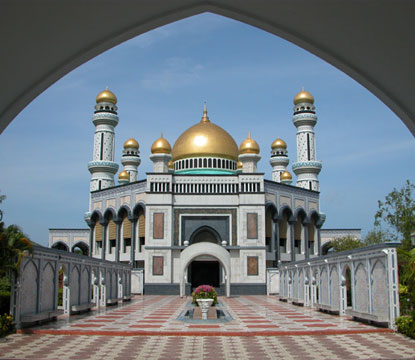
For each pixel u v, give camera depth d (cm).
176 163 5575
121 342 1367
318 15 634
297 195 5341
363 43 661
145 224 4681
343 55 703
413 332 1428
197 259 4469
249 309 2569
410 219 2955
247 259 4500
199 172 5331
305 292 2766
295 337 1467
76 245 6962
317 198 5594
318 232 5584
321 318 2028
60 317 2042
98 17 627
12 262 1541
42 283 1819
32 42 633
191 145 5472
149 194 4588
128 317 2059
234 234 4584
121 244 5184
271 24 682
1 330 1496
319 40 690
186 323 1825
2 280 1709
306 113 6134
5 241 1528
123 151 6662
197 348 1262
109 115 5959
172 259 4497
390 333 1536
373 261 1730
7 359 1105
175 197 4631
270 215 5028
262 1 634
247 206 4597
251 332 1519
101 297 2762
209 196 4638
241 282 4456
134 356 1143
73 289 2198
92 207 5559
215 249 3825
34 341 1385
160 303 3089
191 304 2966
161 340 1409
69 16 609
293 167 6116
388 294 1596
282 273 3456
